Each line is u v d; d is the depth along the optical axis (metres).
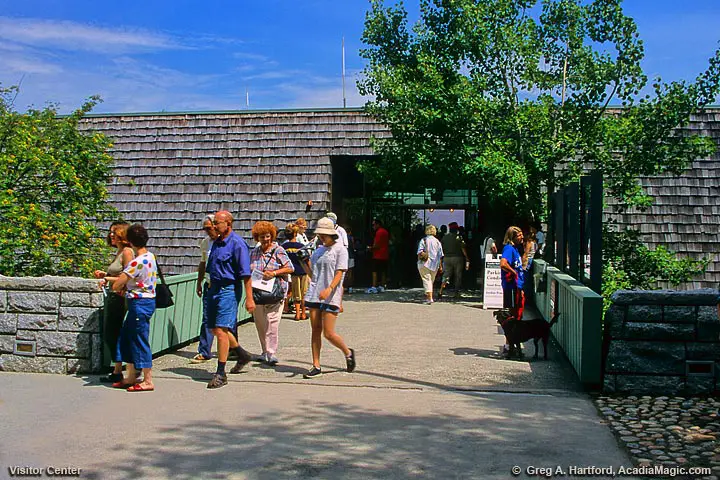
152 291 7.81
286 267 9.27
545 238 16.28
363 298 17.31
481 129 16.67
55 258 11.75
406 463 5.38
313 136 19.03
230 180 18.94
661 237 17.14
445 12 17.00
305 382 8.18
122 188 19.27
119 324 8.44
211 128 19.61
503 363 9.30
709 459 5.46
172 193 19.03
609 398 7.45
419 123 16.39
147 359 7.77
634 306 7.56
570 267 10.92
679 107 15.45
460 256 17.39
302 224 14.45
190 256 18.39
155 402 7.26
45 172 12.32
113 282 8.34
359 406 7.10
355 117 19.05
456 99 16.22
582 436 6.08
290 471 5.20
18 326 8.72
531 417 6.70
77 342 8.59
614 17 16.11
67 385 8.03
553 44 16.91
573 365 8.79
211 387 7.91
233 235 8.17
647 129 15.74
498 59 16.52
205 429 6.26
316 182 18.59
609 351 7.59
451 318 13.70
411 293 18.55
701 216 17.20
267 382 8.21
